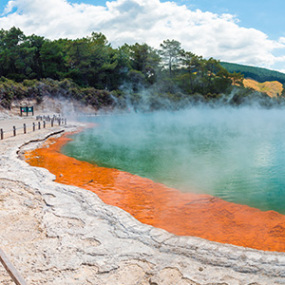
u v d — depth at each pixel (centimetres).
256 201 928
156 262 477
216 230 685
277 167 1436
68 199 790
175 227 699
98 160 1559
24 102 4191
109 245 532
